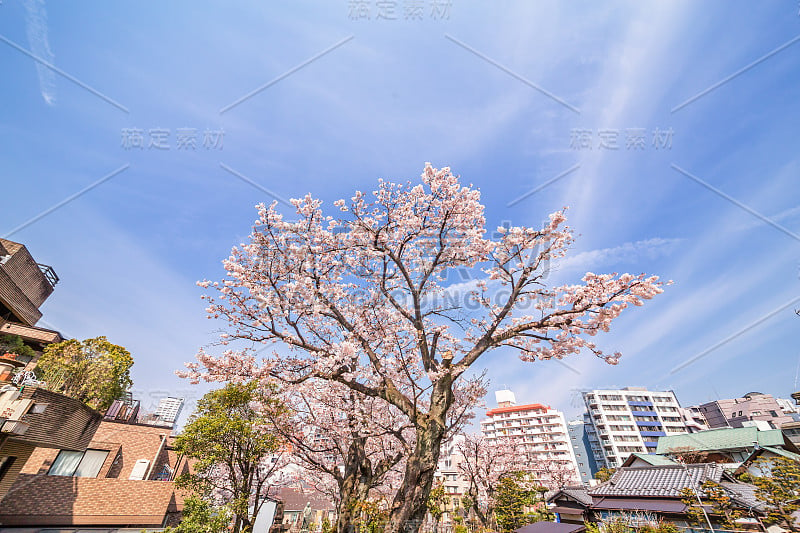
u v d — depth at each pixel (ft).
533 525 46.16
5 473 34.91
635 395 191.72
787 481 40.81
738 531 39.78
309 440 41.06
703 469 52.80
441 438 23.99
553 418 195.31
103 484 57.67
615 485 59.77
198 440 44.21
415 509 21.22
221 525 42.65
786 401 179.32
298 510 102.01
